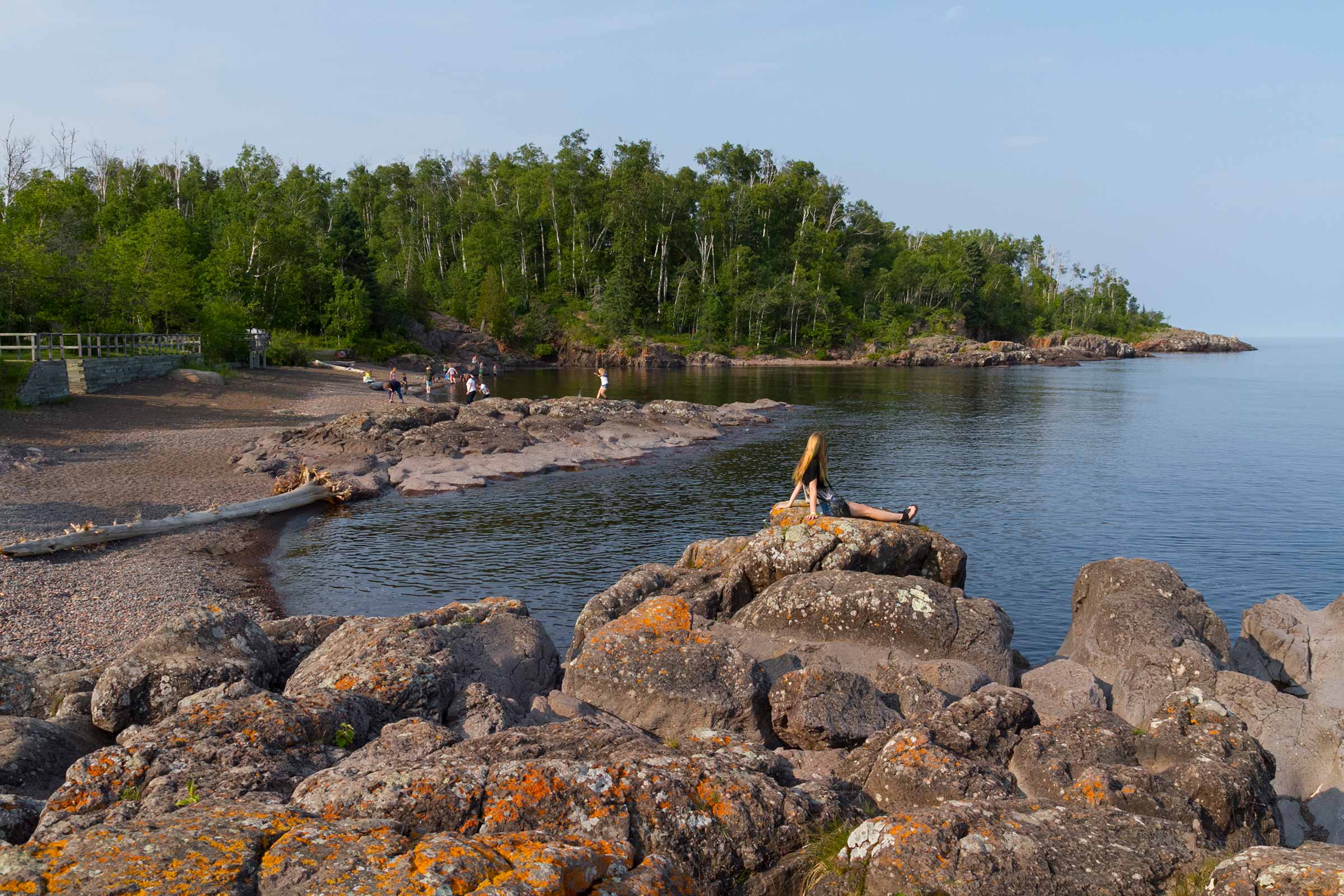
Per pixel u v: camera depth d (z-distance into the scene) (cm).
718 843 576
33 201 6938
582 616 1254
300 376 6475
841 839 586
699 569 1373
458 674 978
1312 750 938
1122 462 3784
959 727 788
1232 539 2455
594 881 468
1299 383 9375
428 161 15075
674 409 4897
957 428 4941
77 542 2012
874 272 15525
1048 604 1894
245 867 446
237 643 981
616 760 639
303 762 688
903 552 1259
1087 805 623
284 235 8825
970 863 520
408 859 447
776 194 14762
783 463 3722
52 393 4059
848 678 912
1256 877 472
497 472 3356
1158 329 19612
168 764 644
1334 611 1277
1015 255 19438
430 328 10569
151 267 6500
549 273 13312
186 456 3134
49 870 432
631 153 14250
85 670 997
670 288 13338
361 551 2245
